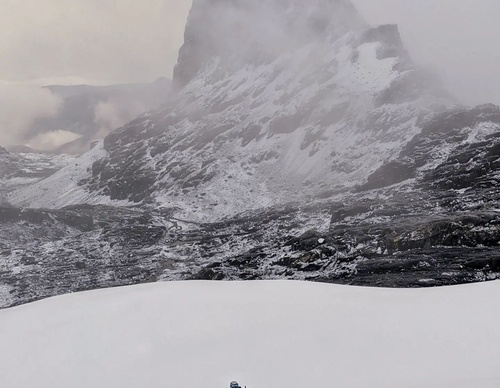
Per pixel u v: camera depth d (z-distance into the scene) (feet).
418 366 55.57
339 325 66.44
